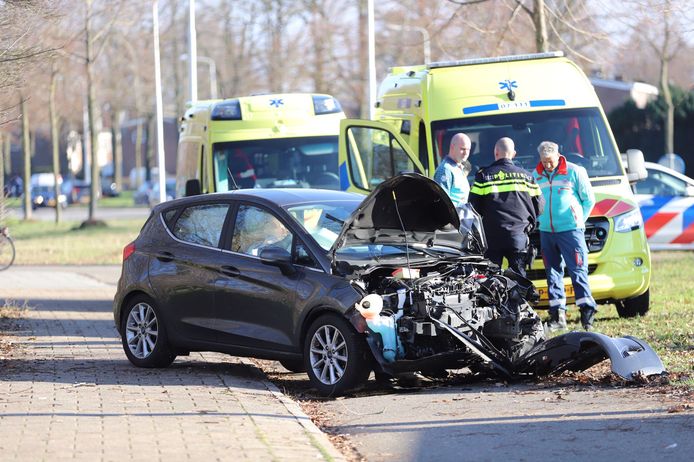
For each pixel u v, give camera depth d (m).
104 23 78.62
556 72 29.47
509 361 19.84
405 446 15.49
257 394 19.17
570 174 26.22
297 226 20.58
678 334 24.05
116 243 67.25
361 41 92.56
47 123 114.25
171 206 23.23
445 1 43.12
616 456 14.20
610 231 27.39
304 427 16.30
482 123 28.62
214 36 115.31
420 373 20.70
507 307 20.28
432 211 20.59
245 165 36.81
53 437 15.26
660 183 44.88
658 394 17.73
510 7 41.75
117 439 15.14
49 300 37.75
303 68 97.44
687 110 84.31
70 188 152.38
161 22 105.88
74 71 100.88
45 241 71.50
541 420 16.52
